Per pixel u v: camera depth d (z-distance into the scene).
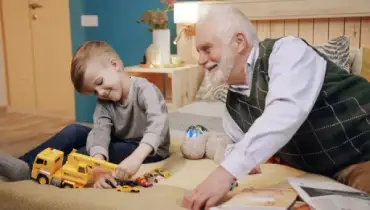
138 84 1.33
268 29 2.80
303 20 2.68
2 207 0.99
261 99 1.06
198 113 2.31
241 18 1.04
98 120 1.35
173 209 0.83
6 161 1.05
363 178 0.98
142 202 0.87
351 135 1.03
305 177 1.11
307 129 1.06
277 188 0.92
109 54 1.26
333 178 1.11
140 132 1.37
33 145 3.11
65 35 4.01
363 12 2.46
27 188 0.99
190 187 1.12
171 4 2.88
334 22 2.59
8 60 4.43
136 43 3.60
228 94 1.23
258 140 0.88
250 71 1.07
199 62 1.07
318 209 0.76
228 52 1.03
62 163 1.10
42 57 4.20
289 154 1.17
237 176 0.86
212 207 0.81
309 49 1.02
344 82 1.05
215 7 1.07
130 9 3.57
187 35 3.01
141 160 1.13
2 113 4.32
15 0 4.22
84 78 1.21
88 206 0.87
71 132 1.35
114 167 1.06
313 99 0.94
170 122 2.09
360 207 0.79
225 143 1.33
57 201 0.91
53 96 4.21
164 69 2.73
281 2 2.69
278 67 0.97
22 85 4.39
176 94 2.72
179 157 1.43
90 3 3.77
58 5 3.99
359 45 2.54
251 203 0.81
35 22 4.18
